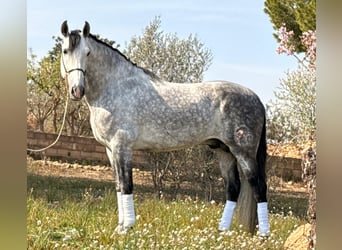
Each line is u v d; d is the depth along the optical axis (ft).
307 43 27.20
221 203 31.01
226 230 22.44
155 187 34.53
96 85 21.26
